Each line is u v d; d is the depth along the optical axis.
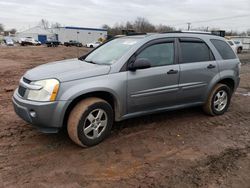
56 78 3.94
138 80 4.51
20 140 4.46
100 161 3.84
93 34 77.06
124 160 3.88
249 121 5.72
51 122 3.93
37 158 3.89
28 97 4.01
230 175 3.57
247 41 45.69
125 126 5.12
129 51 4.54
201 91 5.44
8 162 3.76
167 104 5.05
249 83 10.48
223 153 4.19
